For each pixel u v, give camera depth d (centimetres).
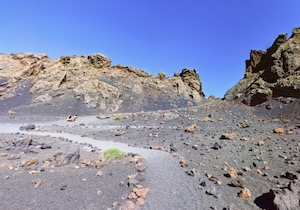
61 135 2947
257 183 1121
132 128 3497
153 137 2727
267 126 2770
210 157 1655
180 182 1146
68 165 1389
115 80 7788
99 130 3438
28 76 7256
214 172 1316
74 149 1532
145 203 890
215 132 2670
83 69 7706
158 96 7444
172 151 1912
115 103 6494
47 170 1256
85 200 884
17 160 1462
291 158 1442
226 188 1079
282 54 4525
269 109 3684
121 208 816
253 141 2027
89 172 1256
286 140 1939
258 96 4169
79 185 1042
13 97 5984
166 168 1391
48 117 4841
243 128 2806
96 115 5297
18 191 928
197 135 2575
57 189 978
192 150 1916
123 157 1653
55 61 7650
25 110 5241
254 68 5550
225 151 1788
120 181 1127
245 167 1353
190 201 926
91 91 6588
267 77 4516
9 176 1107
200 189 1059
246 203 921
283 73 4244
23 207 793
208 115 4012
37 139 2436
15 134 2741
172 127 3378
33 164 1382
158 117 4366
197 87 8506
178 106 6931
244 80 5347
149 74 8781
